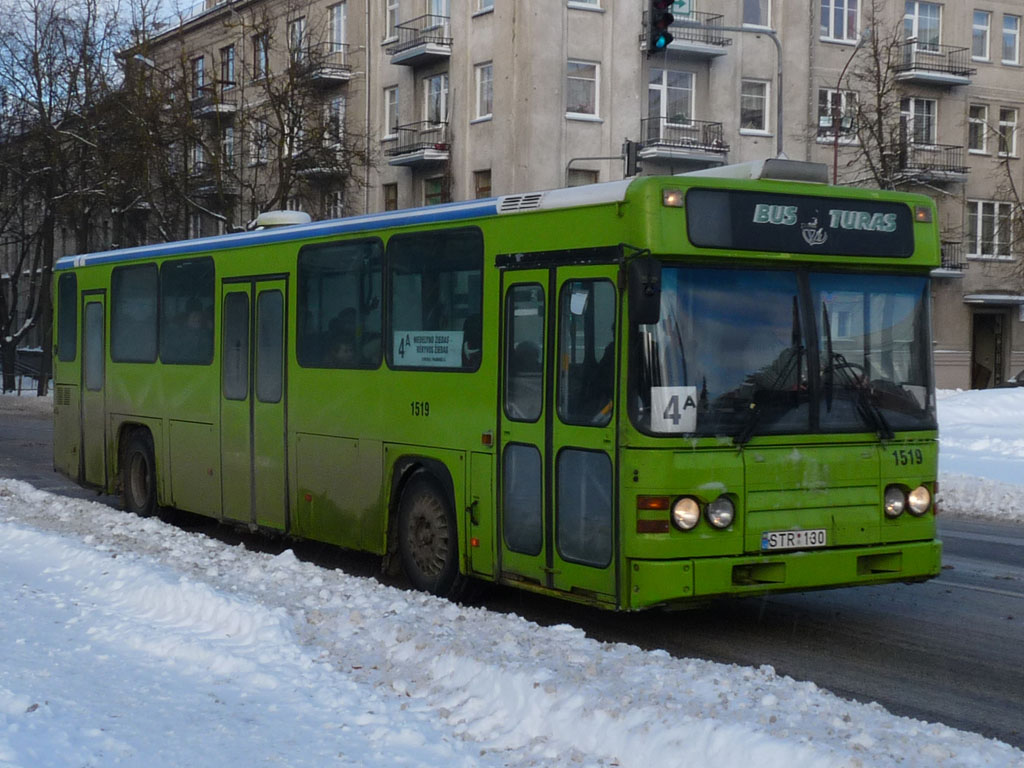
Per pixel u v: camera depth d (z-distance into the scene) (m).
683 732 5.49
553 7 39.97
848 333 8.68
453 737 5.92
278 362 12.09
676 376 8.09
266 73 40.66
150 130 39.59
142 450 14.76
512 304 9.18
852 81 45.88
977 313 50.66
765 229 8.40
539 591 8.89
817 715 5.84
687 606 8.18
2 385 54.72
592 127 40.84
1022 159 50.81
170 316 14.10
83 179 45.06
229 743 5.72
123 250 15.23
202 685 6.82
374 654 7.42
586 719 5.83
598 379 8.38
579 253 8.56
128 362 15.03
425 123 44.38
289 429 11.92
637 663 6.90
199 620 8.34
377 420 10.67
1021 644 8.78
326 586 9.52
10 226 54.28
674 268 8.17
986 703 7.23
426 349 10.09
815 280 8.60
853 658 8.35
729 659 8.34
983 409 32.12
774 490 8.30
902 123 47.06
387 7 46.59
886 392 8.79
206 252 13.35
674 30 41.94
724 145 42.50
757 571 8.23
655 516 8.01
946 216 49.09
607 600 8.26
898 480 8.75
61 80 44.78
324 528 11.45
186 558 10.79
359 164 41.88
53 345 17.11
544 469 8.82
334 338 11.27
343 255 11.18
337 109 48.25
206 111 42.53
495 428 9.31
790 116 44.50
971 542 14.16
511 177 40.44
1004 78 50.09
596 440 8.35
